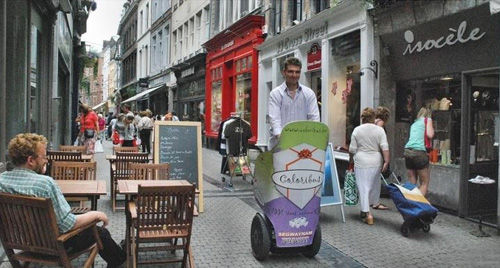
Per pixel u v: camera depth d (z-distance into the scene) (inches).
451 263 203.6
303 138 193.5
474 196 287.6
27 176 141.3
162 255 209.6
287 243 198.8
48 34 441.4
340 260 207.8
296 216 199.3
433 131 295.9
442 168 306.8
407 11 326.0
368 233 252.5
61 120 696.4
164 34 1246.9
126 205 190.9
